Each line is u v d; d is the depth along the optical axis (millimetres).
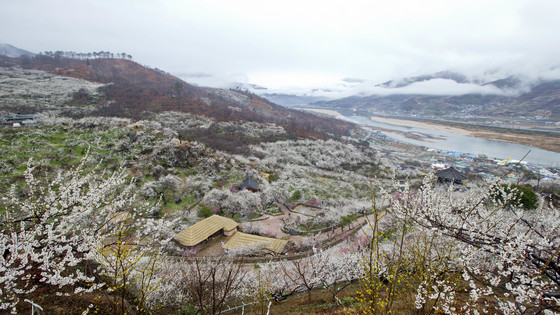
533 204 26844
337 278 20125
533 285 7461
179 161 50656
